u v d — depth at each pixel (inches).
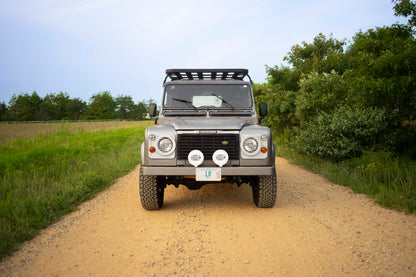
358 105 322.7
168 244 142.0
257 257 127.0
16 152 432.5
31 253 134.8
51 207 193.6
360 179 250.5
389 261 119.1
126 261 125.7
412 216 170.1
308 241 141.6
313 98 386.0
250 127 185.2
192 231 157.8
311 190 240.2
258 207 196.5
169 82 229.1
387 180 235.1
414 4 274.2
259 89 632.4
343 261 120.9
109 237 152.3
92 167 323.6
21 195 212.2
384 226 156.5
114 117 4119.1
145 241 146.3
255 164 176.4
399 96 273.9
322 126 331.6
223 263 122.3
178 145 176.6
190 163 172.2
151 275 113.7
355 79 285.7
